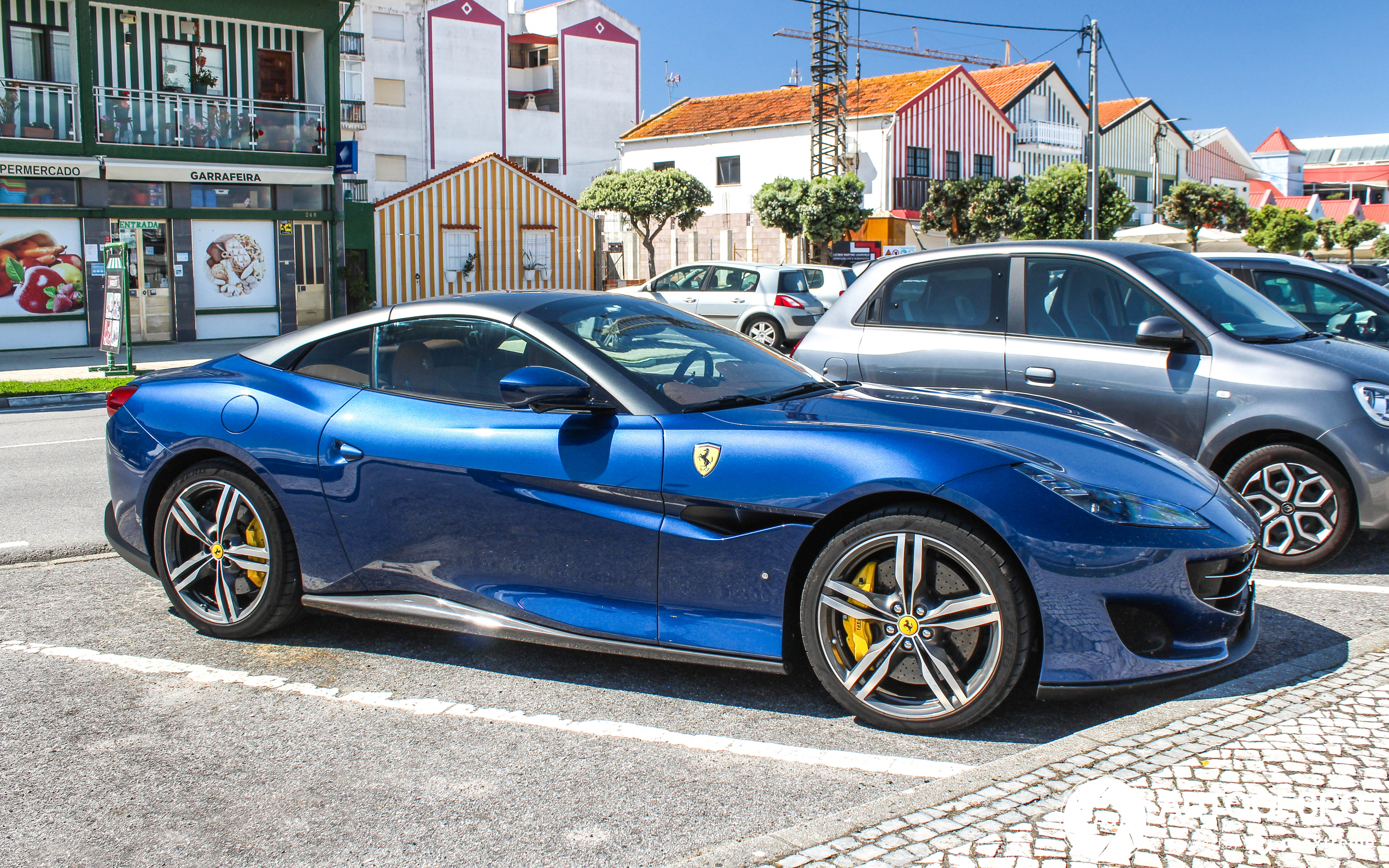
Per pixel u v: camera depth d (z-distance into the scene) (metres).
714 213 42.12
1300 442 4.78
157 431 4.16
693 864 2.29
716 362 3.90
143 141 21.14
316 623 4.29
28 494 7.23
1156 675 2.99
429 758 3.04
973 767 2.71
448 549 3.67
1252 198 63.38
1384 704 2.96
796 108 40.94
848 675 3.16
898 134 39.59
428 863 2.46
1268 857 2.20
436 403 3.78
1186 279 5.30
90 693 3.57
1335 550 4.73
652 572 3.35
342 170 23.08
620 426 3.46
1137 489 3.13
